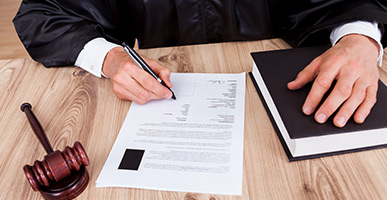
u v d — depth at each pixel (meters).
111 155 0.57
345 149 0.55
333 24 0.78
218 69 0.79
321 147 0.53
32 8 0.85
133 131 0.62
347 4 0.80
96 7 0.91
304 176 0.51
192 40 1.06
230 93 0.70
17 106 0.72
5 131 0.65
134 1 1.00
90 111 0.69
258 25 0.98
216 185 0.51
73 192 0.50
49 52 0.84
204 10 0.98
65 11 0.86
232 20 0.98
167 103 0.69
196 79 0.76
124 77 0.68
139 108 0.69
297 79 0.63
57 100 0.73
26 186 0.53
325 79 0.59
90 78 0.80
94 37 0.84
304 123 0.54
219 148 0.57
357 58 0.64
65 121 0.66
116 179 0.53
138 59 0.69
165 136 0.61
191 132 0.61
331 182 0.50
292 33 0.86
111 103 0.71
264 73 0.67
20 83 0.80
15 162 0.58
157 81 0.69
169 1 0.99
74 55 0.82
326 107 0.55
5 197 0.52
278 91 0.62
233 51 0.86
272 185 0.50
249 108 0.66
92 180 0.53
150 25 1.04
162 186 0.51
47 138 0.59
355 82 0.60
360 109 0.54
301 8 0.86
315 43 0.85
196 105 0.68
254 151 0.56
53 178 0.49
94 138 0.62
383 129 0.52
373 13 0.74
